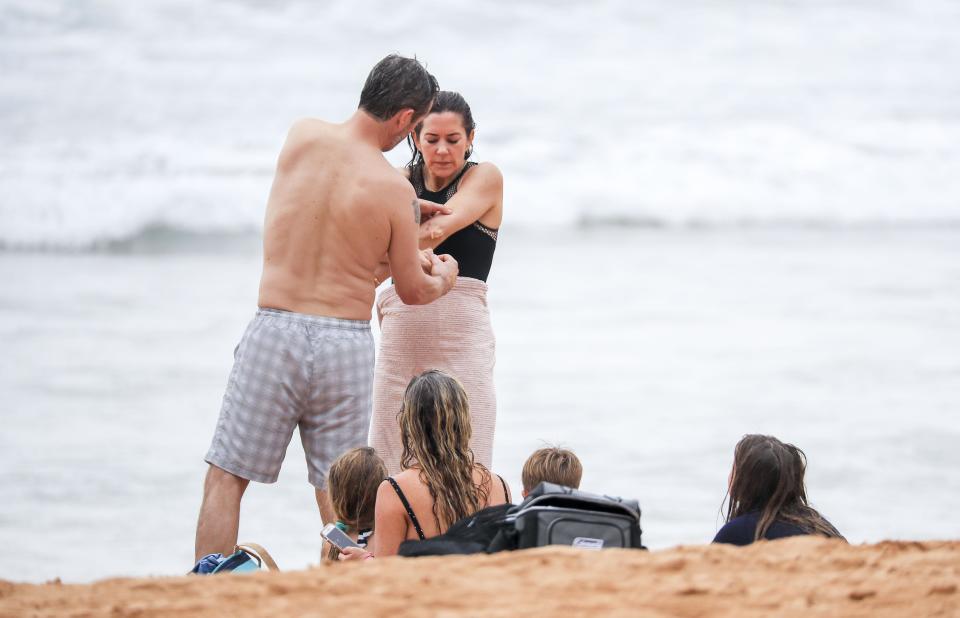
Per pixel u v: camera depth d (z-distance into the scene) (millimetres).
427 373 17375
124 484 46031
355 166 19203
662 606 10766
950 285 83312
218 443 19125
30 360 62281
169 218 103562
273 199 19531
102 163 111125
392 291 21906
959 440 50688
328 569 12133
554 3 149625
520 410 54812
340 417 19281
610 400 56594
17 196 102812
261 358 19000
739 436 51375
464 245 21578
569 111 131625
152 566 38812
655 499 43594
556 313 74750
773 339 68688
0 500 43406
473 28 146500
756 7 157250
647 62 144750
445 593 11141
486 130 125625
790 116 133625
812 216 117062
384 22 143875
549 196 114812
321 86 131125
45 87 126062
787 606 10719
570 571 11742
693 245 102688
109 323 70938
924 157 126812
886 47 152000
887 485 45281
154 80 129250
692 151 124500
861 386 58969
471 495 16953
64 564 38438
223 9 142000
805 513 17406
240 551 17188
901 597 10867
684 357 64562
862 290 81750
